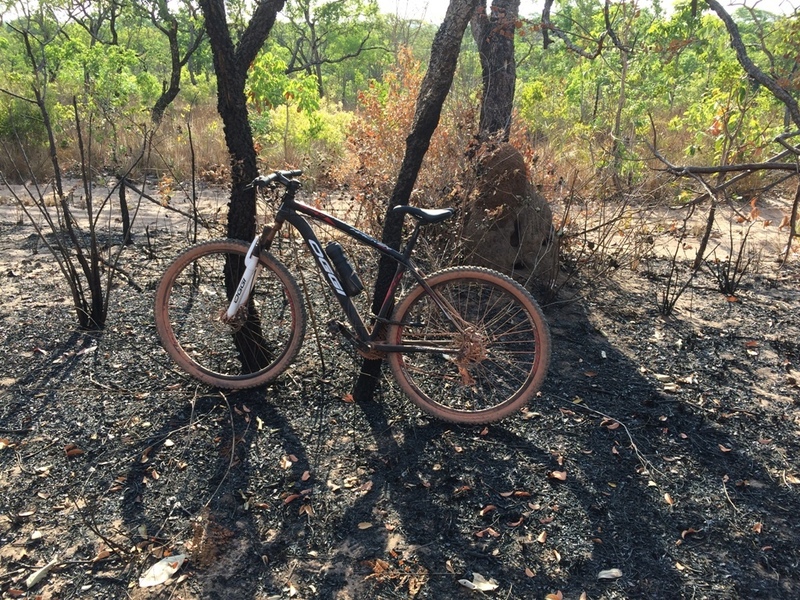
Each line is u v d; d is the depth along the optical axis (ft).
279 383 11.62
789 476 9.50
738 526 8.43
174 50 46.11
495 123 20.27
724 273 17.53
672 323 15.10
